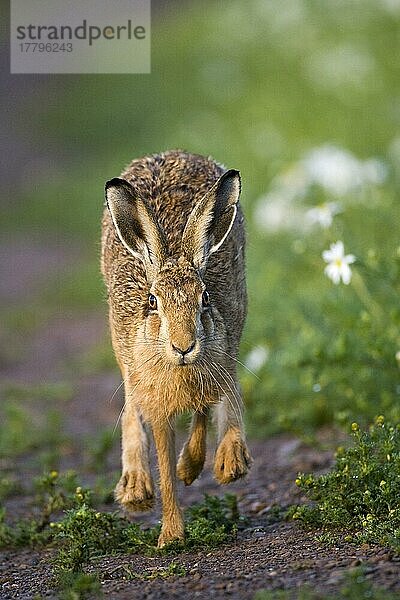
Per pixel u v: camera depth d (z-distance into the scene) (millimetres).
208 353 7988
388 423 8500
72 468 11430
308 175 16078
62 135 35812
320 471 9891
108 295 9133
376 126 21062
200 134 24172
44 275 24203
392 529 7465
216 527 8180
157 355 7930
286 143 21797
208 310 7961
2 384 15523
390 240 13289
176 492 8250
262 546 7742
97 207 29000
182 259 8039
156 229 8016
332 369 10812
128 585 7188
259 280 15477
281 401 12047
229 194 8297
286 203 16125
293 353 11820
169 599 6777
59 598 6992
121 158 29594
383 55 23609
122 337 8555
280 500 9242
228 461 8406
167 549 7910
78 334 19031
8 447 12172
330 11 25922
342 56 23734
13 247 27562
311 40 26203
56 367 16688
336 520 7906
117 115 34875
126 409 8828
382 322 10883
